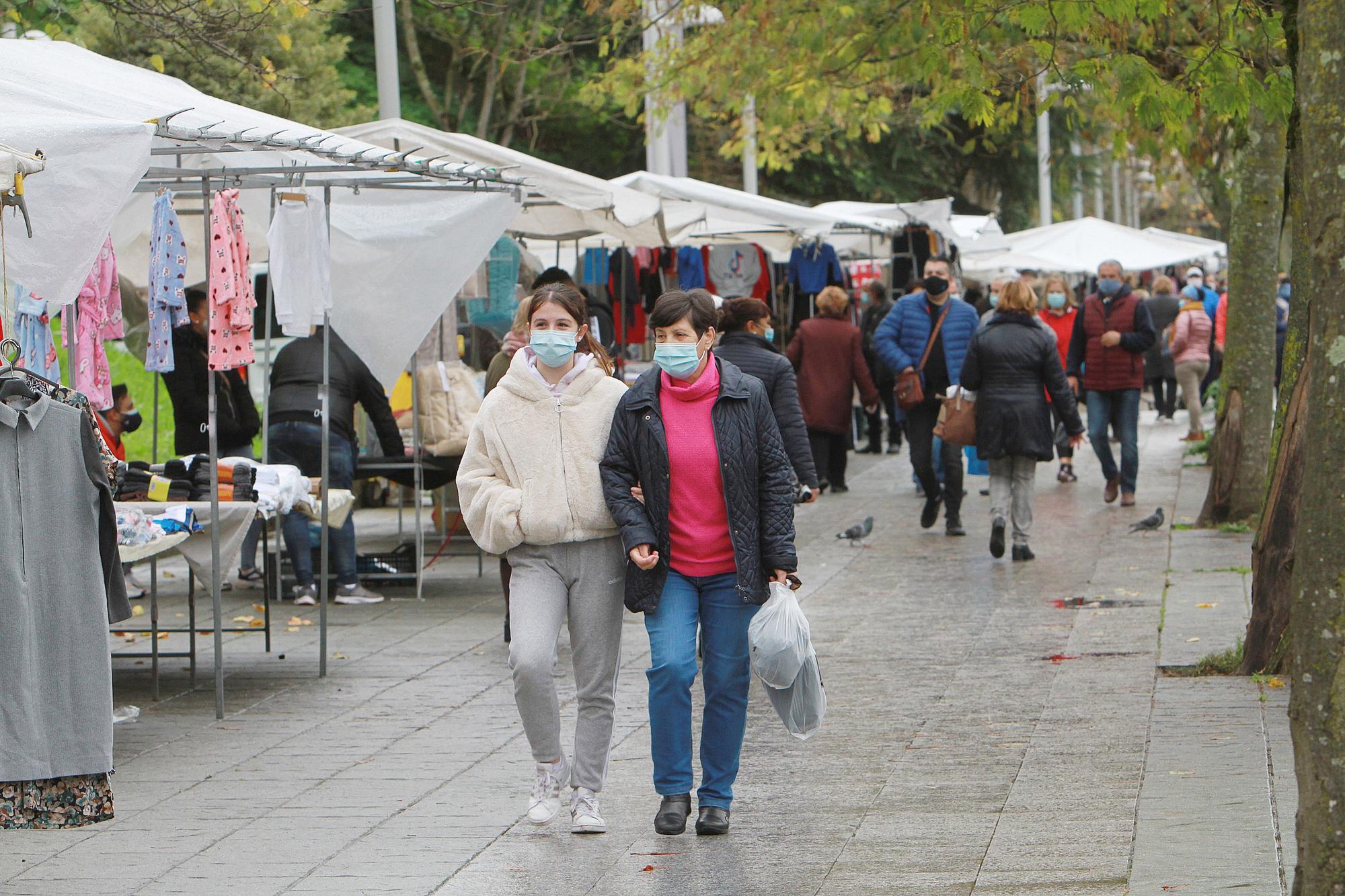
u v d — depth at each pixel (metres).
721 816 14.20
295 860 13.72
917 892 12.27
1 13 28.34
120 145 15.33
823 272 44.66
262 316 39.72
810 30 31.20
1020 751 16.64
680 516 13.99
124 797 15.93
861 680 20.72
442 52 75.94
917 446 34.50
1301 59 8.78
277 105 42.25
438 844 14.11
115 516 14.54
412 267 26.53
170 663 23.14
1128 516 36.03
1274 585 19.67
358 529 37.75
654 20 36.56
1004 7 25.72
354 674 22.12
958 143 98.12
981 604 26.02
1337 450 8.62
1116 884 12.13
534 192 27.73
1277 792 14.30
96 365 19.97
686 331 13.82
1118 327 37.19
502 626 25.86
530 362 14.37
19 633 13.82
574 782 14.38
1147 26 28.67
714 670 14.20
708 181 87.94
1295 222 19.80
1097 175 97.75
